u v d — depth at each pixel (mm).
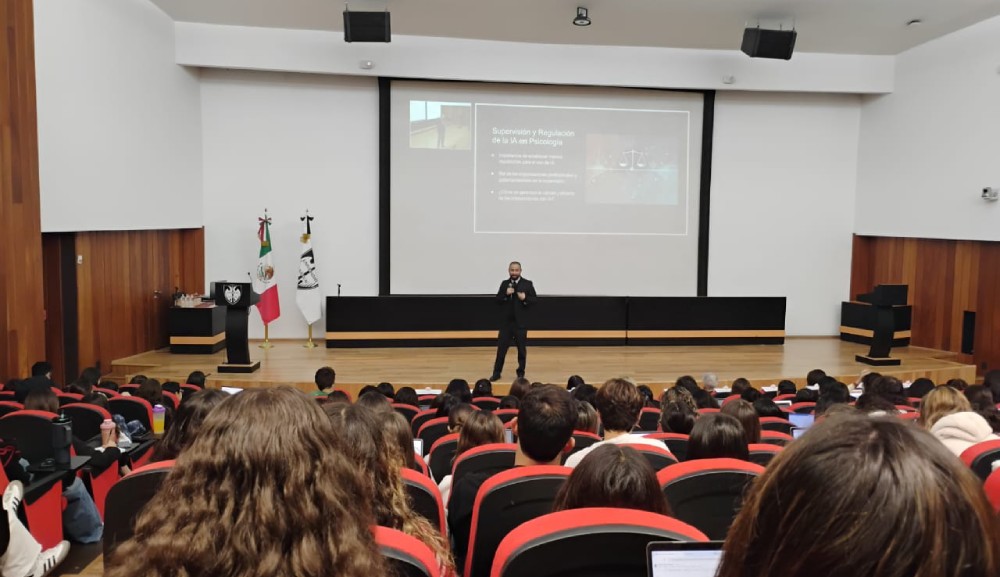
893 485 522
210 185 9898
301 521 749
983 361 9422
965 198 9281
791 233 10969
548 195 10438
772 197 10906
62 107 6504
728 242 10859
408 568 1193
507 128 10312
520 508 1944
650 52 10062
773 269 10969
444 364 8539
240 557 723
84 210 6895
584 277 10586
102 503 3645
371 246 10250
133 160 7906
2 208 5727
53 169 6383
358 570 766
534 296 7699
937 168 9688
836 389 4668
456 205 10273
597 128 10469
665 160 10609
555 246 10500
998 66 8797
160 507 788
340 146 10094
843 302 10938
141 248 8719
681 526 1301
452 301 9734
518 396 5109
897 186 10359
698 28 9234
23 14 5891
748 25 9070
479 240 10352
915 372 8477
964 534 515
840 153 10992
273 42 9383
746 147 10820
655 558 987
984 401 4242
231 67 9336
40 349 6227
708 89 10398
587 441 3092
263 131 9945
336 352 9266
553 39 9734
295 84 9961
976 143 9102
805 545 542
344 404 1689
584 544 1262
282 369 8031
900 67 10305
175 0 8344
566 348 9867
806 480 557
